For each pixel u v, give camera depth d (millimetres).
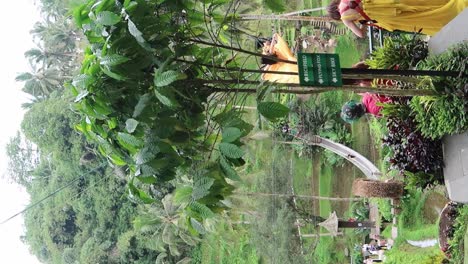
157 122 3053
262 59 4035
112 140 3270
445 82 3672
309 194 16688
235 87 3467
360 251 13789
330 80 3309
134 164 3248
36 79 29281
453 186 4234
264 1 3568
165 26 3125
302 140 14836
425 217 9273
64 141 28109
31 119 29031
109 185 27000
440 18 4441
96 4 3014
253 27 10617
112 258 26172
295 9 13102
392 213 10641
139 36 2857
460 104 3625
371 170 11422
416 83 3754
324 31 12844
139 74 3020
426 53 4332
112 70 2949
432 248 8336
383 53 4426
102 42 3102
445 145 4297
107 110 3102
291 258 15258
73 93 3256
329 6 5305
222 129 3158
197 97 3227
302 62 3312
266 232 16188
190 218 3246
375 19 4586
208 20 3547
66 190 28812
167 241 18641
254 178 17188
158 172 3150
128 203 26703
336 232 12539
